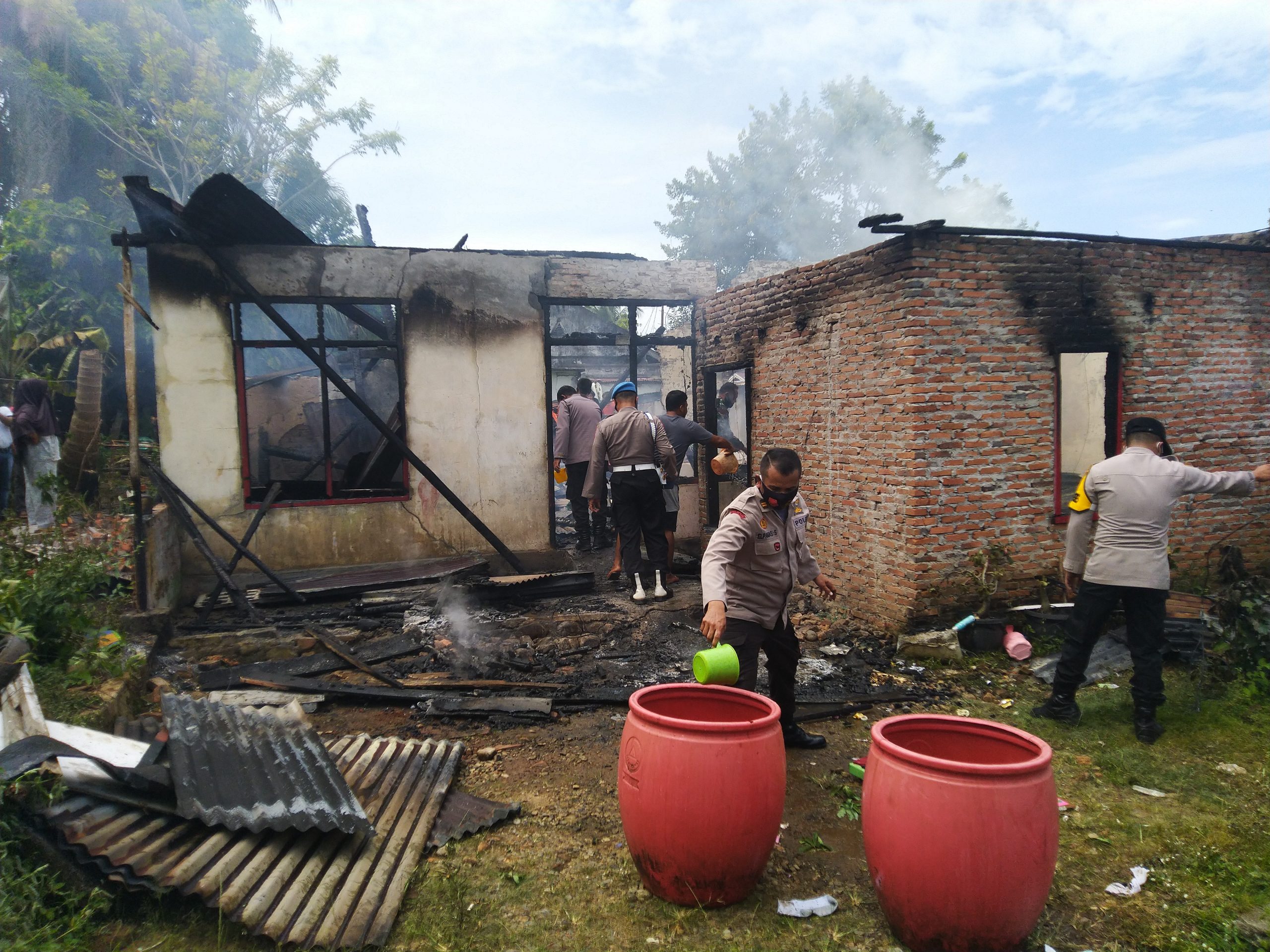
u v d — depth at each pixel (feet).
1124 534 13.83
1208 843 10.36
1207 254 22.03
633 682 16.85
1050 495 20.16
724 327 27.61
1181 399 21.98
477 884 9.47
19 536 18.08
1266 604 16.44
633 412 22.52
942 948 7.91
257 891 8.25
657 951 8.25
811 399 22.86
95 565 16.89
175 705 10.70
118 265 46.83
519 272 26.30
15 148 52.29
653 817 8.70
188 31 67.10
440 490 24.56
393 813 10.57
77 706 12.63
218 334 23.39
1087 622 14.29
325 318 35.12
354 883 8.86
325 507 24.32
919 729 9.08
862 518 20.80
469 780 12.42
